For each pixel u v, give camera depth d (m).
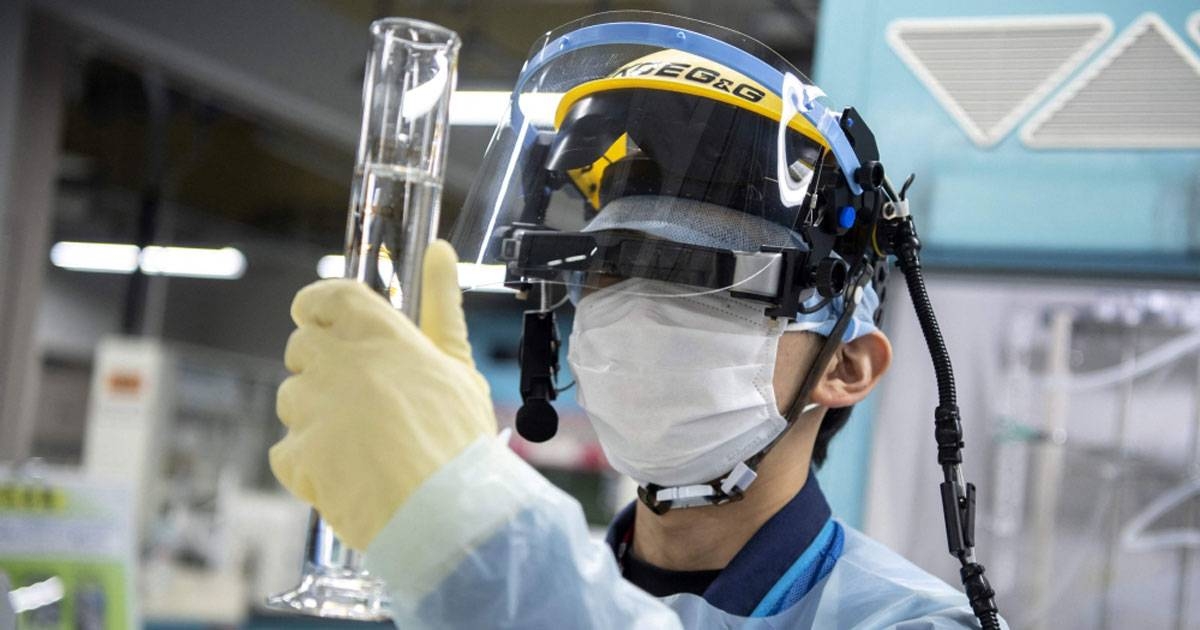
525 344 1.29
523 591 0.88
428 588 0.87
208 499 6.68
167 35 5.62
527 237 1.17
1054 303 2.46
